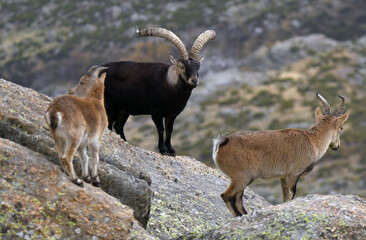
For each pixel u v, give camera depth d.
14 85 33.88
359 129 175.62
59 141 25.22
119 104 47.88
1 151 25.69
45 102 34.44
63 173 26.16
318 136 36.16
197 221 37.81
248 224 27.84
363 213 27.47
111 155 33.03
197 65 46.66
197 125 191.38
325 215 26.92
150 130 186.62
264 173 34.78
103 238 24.92
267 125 189.12
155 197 38.22
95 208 25.50
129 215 26.02
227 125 190.38
